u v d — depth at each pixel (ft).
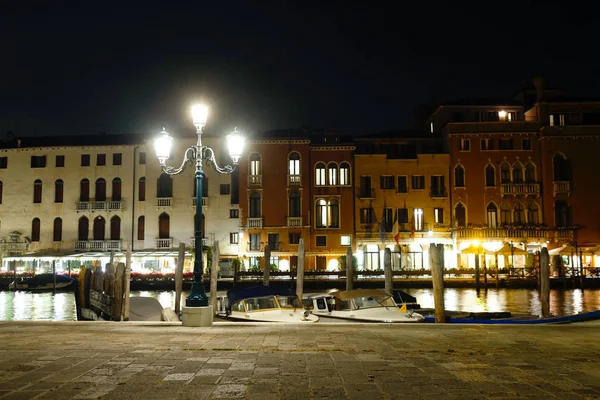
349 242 167.73
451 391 21.02
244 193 169.37
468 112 176.86
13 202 175.94
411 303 83.61
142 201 172.45
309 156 170.71
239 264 159.02
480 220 167.53
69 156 176.04
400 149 176.14
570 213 166.09
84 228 173.88
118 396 20.13
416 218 168.86
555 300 120.26
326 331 39.37
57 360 26.66
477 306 109.81
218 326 44.42
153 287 152.46
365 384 22.02
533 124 169.48
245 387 21.48
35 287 151.23
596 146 166.91
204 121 48.60
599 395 20.49
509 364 26.14
